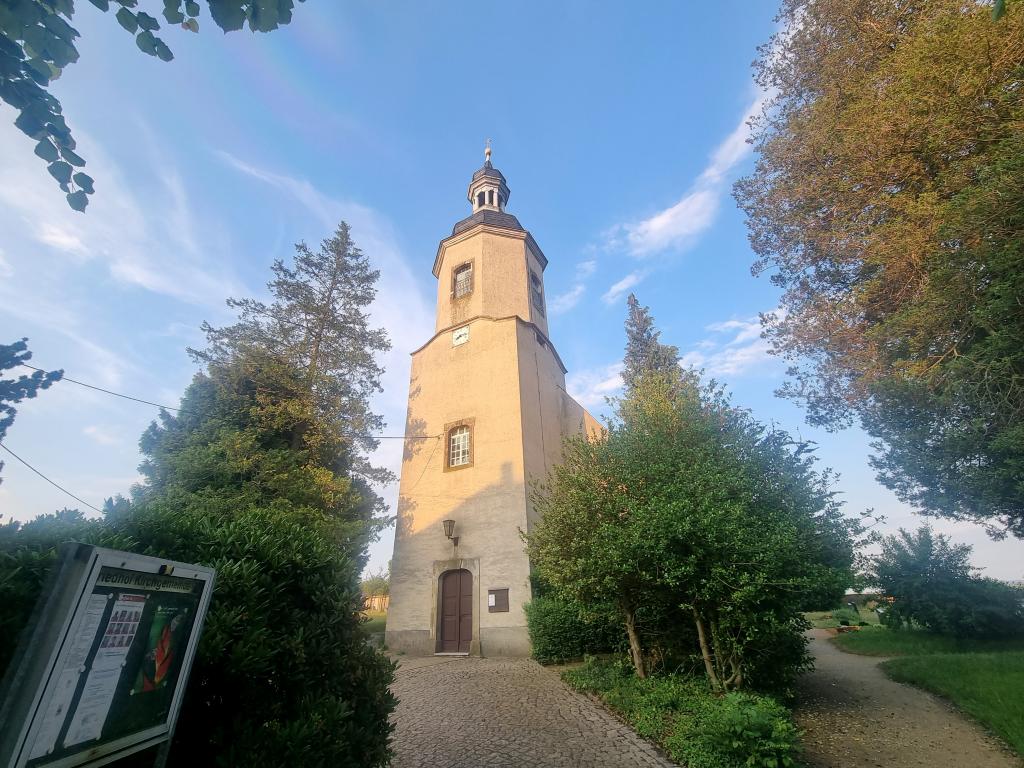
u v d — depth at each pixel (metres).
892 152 9.80
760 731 5.51
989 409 8.14
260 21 3.03
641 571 7.59
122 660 2.54
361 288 21.81
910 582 14.28
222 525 4.02
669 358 21.14
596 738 6.63
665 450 9.26
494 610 14.38
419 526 16.75
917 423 9.54
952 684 8.89
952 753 6.55
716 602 7.55
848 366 11.05
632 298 23.64
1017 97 8.37
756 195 12.98
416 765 5.84
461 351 19.05
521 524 14.95
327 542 4.68
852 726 7.69
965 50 8.60
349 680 4.06
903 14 10.97
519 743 6.52
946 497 9.95
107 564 2.46
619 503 8.43
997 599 13.25
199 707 3.40
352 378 19.81
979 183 8.41
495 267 20.77
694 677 8.51
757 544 7.25
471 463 16.77
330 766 3.36
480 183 25.28
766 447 9.55
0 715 2.06
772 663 8.36
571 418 20.91
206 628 3.23
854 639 16.12
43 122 3.14
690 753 5.75
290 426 16.83
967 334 8.63
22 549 2.78
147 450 15.76
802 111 12.18
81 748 2.26
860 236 10.55
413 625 15.42
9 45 2.99
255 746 3.16
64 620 2.25
